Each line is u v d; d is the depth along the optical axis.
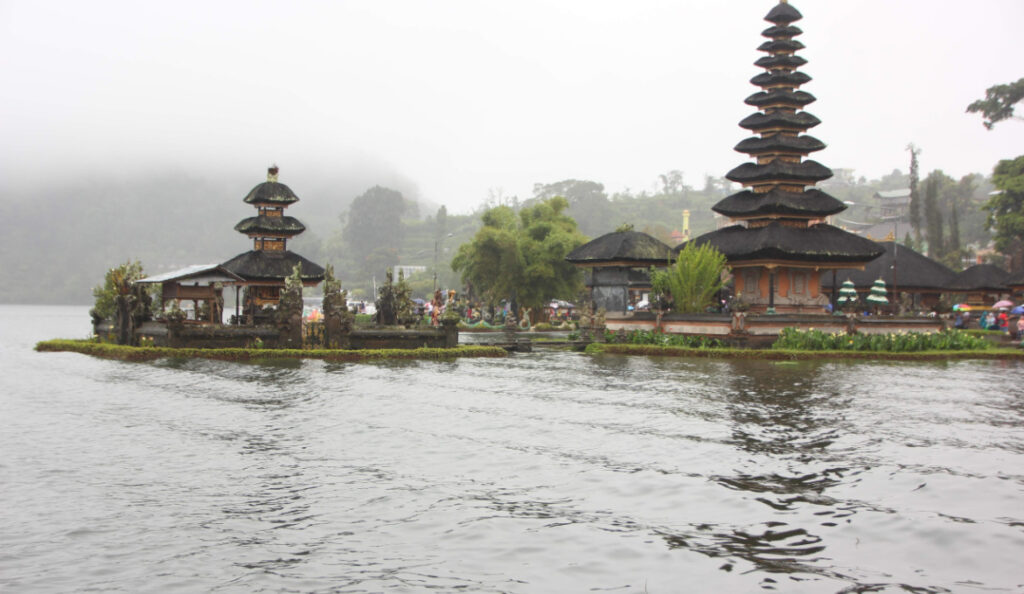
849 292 69.62
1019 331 65.88
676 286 58.91
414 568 12.38
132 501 15.86
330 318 49.66
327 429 23.23
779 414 26.06
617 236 65.00
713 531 14.05
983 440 21.94
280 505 15.59
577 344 58.50
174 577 12.02
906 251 87.19
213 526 14.34
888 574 12.12
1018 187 100.19
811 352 49.53
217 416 25.50
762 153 65.12
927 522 14.49
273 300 59.97
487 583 11.79
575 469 18.39
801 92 65.75
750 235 61.78
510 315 61.41
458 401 28.89
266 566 12.45
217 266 50.78
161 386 33.31
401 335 51.19
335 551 13.09
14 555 12.92
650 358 49.88
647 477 17.62
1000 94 109.62
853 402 29.06
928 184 128.25
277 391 31.55
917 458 19.55
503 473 18.02
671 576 12.05
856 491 16.53
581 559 12.73
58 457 19.66
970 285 86.19
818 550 13.12
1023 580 11.89
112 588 11.61
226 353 46.00
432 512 15.12
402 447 20.75
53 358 48.53
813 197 63.78
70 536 13.82
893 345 52.53
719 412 26.44
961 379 38.03
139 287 53.25
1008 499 15.97
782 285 60.84
